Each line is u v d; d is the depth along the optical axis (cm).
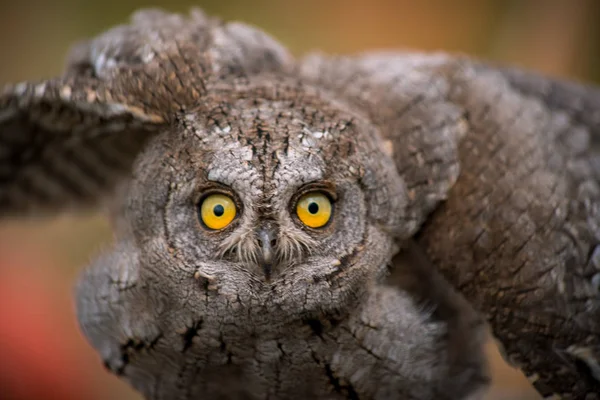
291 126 145
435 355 149
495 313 147
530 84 156
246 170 144
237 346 147
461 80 151
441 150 148
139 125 147
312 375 148
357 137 146
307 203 145
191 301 146
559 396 148
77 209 155
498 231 147
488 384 151
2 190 154
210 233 145
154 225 146
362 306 147
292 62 152
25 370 163
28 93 147
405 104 149
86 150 152
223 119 146
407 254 149
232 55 149
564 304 147
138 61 148
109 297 148
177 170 146
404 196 147
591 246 148
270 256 145
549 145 150
